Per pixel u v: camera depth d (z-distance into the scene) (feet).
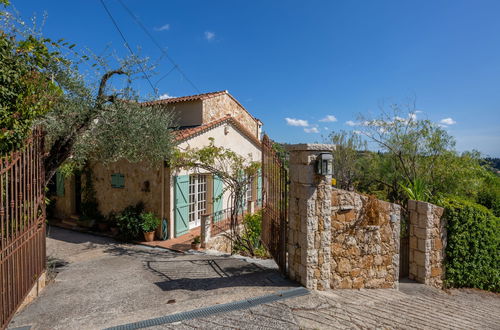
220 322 10.09
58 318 10.78
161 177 27.55
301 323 10.24
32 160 12.57
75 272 17.34
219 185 34.35
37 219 13.52
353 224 15.67
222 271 17.04
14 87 11.19
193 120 37.99
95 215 31.58
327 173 13.35
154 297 12.85
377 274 16.37
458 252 20.31
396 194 34.78
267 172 19.67
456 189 31.68
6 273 9.96
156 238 27.76
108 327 9.81
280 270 16.12
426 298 16.61
